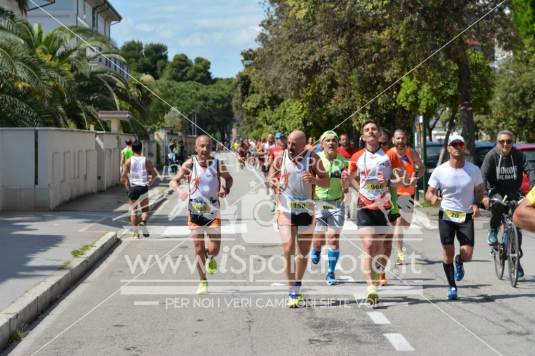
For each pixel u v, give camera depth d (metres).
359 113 31.86
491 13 20.14
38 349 7.16
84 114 30.56
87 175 26.17
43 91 21.44
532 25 32.16
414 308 8.83
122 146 33.56
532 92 39.50
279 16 32.22
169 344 7.25
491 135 51.06
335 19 22.03
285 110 51.09
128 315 8.55
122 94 34.91
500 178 10.78
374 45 22.86
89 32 32.66
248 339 7.41
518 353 6.84
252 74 42.50
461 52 20.27
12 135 19.47
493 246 10.84
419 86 22.94
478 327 7.86
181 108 92.06
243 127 89.31
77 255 11.96
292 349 7.02
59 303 9.31
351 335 7.55
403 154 11.63
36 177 19.69
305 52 29.34
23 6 23.77
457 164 9.19
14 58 21.09
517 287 10.09
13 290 9.04
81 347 7.21
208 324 8.07
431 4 19.41
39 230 15.51
